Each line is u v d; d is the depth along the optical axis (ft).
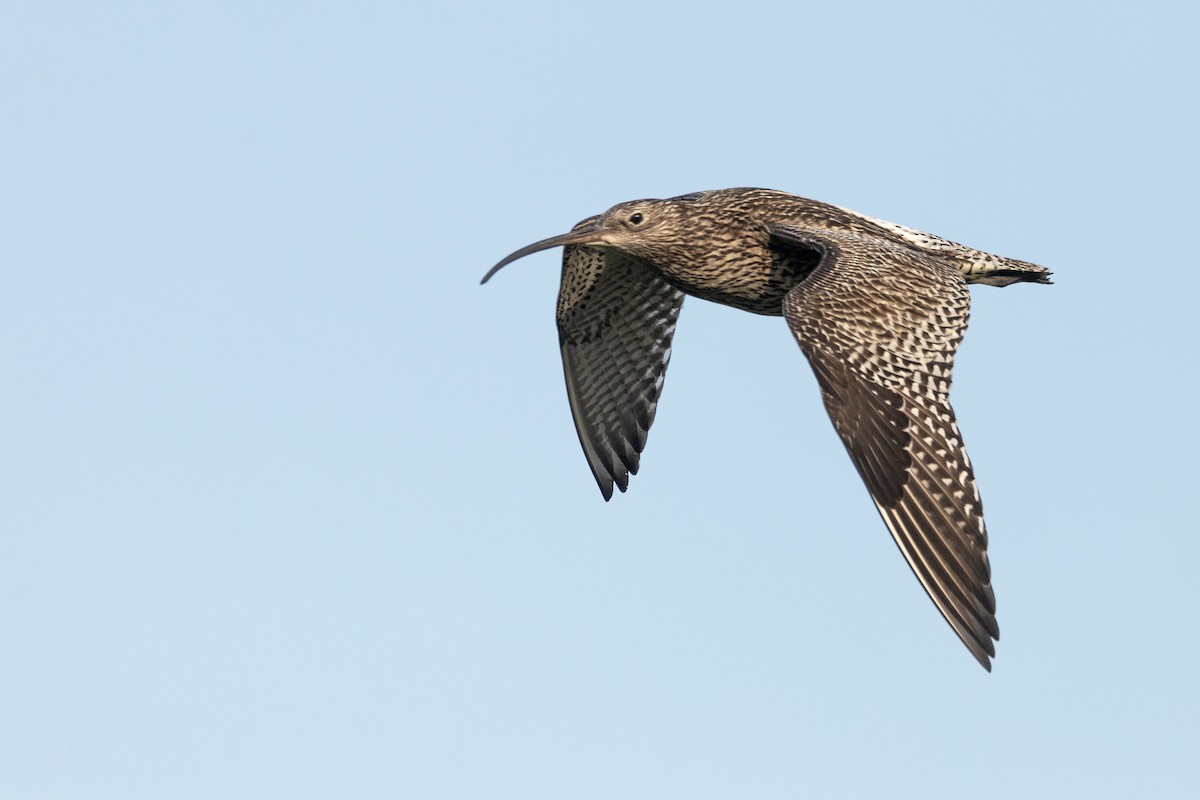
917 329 47.06
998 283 57.62
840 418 44.91
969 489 43.52
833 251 50.42
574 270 61.93
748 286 58.03
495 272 59.57
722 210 57.57
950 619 42.19
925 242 56.03
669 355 63.26
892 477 43.91
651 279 62.23
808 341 46.16
